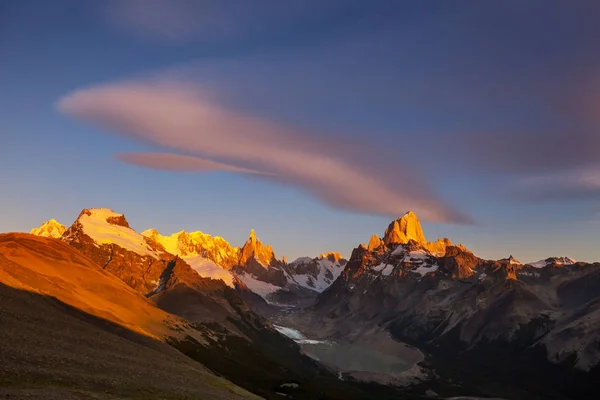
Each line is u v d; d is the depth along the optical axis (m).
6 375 91.56
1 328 120.69
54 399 83.50
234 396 139.88
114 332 196.88
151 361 149.88
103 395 95.12
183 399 111.06
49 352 114.50
